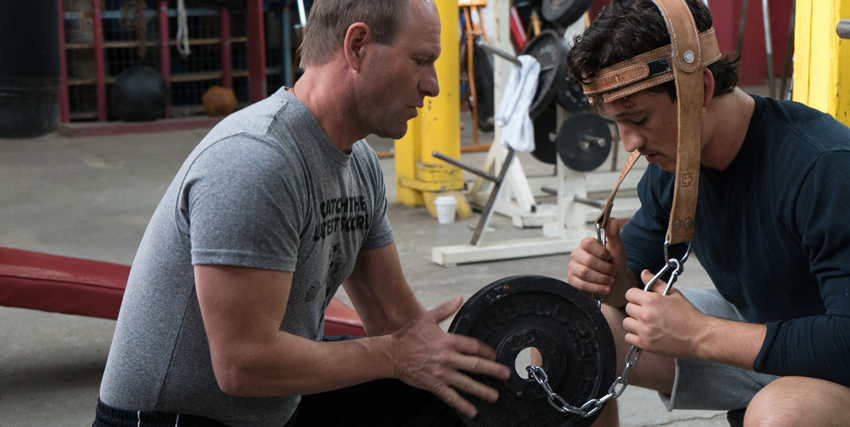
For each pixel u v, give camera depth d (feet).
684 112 3.91
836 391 3.85
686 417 7.36
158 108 25.94
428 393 4.75
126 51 27.43
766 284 4.50
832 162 3.89
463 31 23.29
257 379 3.78
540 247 12.91
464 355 4.16
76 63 25.90
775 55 32.60
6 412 7.43
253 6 27.48
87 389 8.00
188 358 3.99
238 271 3.63
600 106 4.20
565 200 13.20
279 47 29.14
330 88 3.93
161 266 3.94
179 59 27.84
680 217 4.13
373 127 4.04
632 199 15.34
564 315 4.37
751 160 4.26
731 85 4.12
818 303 4.40
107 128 25.08
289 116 3.90
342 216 4.27
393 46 3.81
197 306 3.93
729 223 4.55
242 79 29.30
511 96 12.37
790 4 32.30
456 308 4.28
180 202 3.78
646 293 4.24
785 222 4.14
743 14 18.92
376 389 4.80
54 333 9.50
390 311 4.99
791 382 3.95
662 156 4.21
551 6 13.15
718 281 4.95
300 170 3.87
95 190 17.51
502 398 4.35
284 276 3.77
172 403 4.09
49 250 12.90
